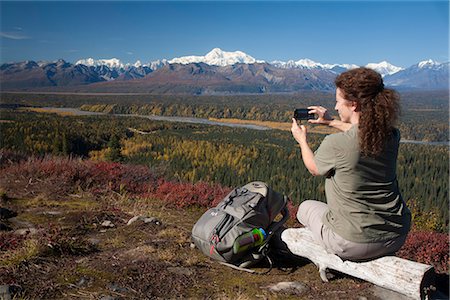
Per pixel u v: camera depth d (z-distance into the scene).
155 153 72.62
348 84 2.72
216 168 61.91
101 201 7.30
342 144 2.74
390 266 3.06
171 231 4.77
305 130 3.07
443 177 54.34
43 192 7.62
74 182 8.38
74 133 77.38
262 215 3.81
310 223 3.42
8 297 3.02
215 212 3.95
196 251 4.16
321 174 2.91
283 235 3.83
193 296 3.21
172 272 3.62
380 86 2.69
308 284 3.43
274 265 3.84
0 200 6.73
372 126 2.60
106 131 90.31
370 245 2.98
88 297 3.12
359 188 2.81
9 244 4.14
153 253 4.05
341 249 3.08
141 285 3.35
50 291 3.18
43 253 3.87
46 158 10.84
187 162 65.19
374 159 2.72
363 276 3.19
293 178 49.69
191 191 7.78
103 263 3.76
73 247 4.08
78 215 5.62
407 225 3.04
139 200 7.42
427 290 2.96
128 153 71.38
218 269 3.74
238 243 3.63
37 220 5.49
